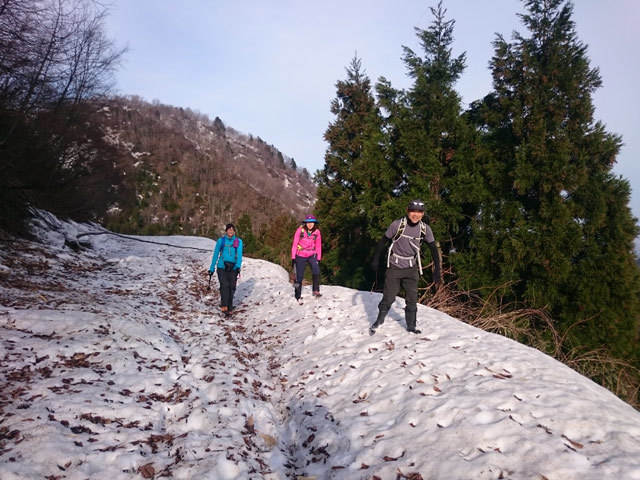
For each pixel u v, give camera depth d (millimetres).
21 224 11797
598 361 8477
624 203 12172
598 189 12125
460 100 15297
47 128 12875
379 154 16312
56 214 15562
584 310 11773
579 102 12844
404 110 16016
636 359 11531
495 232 13398
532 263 12781
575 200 12781
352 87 24797
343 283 21500
